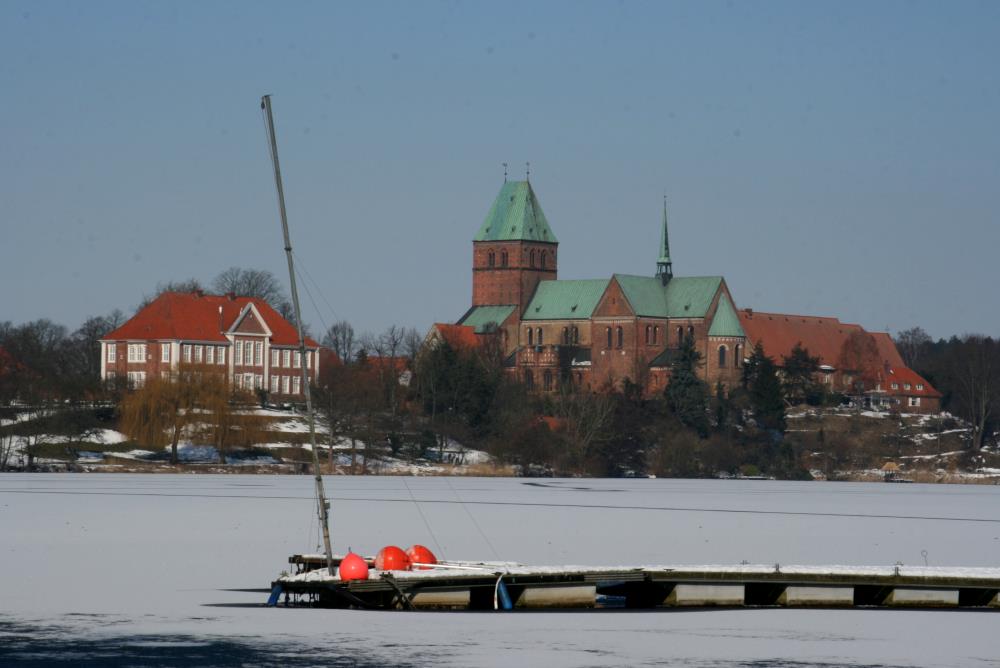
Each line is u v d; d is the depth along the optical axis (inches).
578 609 6560.0
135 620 6107.3
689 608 6624.0
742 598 6766.7
